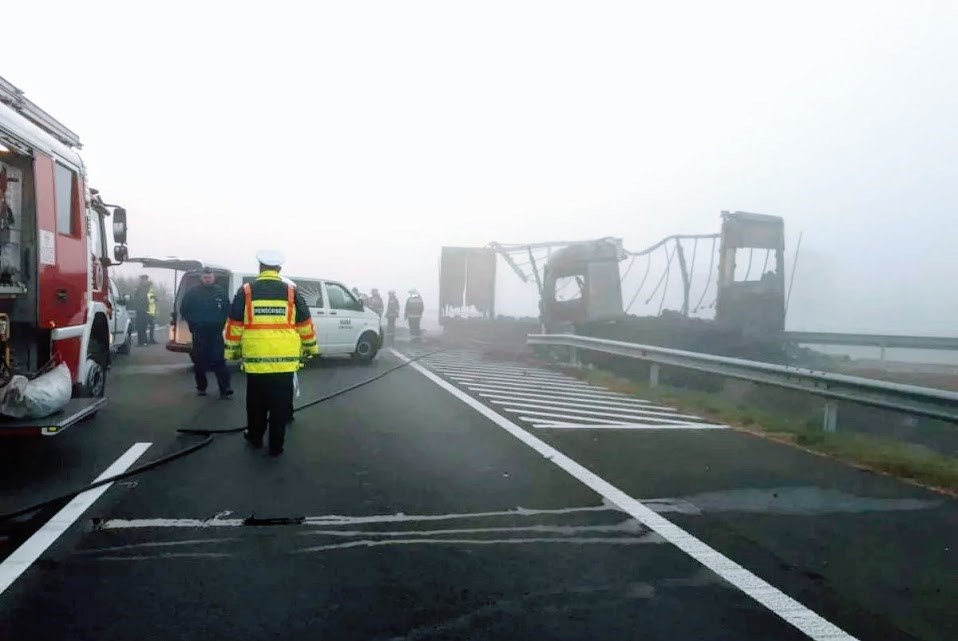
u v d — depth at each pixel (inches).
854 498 254.5
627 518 229.9
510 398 495.5
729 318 783.7
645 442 348.2
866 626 159.0
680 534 215.5
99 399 315.6
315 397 479.8
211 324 451.8
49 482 259.8
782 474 287.6
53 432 260.7
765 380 411.8
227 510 231.0
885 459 299.7
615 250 913.5
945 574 187.8
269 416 307.6
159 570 183.5
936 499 254.4
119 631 152.3
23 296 279.0
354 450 319.6
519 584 178.7
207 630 153.4
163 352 783.1
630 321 786.2
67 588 172.1
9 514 222.7
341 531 214.2
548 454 318.3
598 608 166.1
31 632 151.3
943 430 473.4
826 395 363.6
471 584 178.4
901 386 320.5
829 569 190.4
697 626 157.9
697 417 426.9
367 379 583.2
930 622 161.3
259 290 306.8
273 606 164.9
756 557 198.1
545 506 241.3
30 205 279.6
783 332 802.2
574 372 677.9
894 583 181.9
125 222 400.8
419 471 284.5
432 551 199.6
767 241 808.9
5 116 249.9
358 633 153.3
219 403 434.6
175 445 319.9
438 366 725.9
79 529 212.1
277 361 304.0
